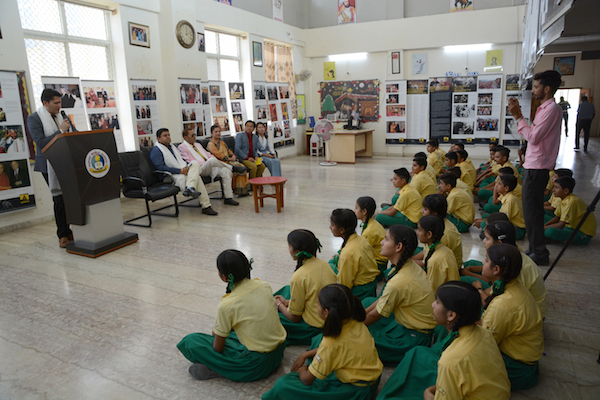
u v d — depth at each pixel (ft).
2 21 14.52
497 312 5.94
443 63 31.22
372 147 34.12
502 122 30.58
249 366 6.44
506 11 28.55
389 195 19.97
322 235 14.34
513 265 5.85
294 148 35.04
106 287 10.49
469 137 31.55
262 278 10.77
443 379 4.78
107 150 12.86
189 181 16.88
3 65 14.62
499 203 15.06
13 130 14.93
